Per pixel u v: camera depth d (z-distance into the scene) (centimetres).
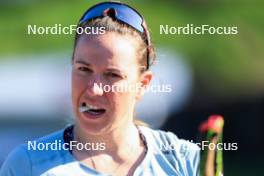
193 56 5541
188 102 5297
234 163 5550
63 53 4869
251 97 5719
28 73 4878
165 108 4691
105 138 1105
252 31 6166
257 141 5709
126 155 1121
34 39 5394
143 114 4056
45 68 4853
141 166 1117
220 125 1125
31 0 6519
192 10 6419
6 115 4900
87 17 1095
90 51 1068
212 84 5531
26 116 4922
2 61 5006
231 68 5716
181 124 5325
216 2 6488
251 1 6494
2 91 4878
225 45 5869
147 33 1124
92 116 1084
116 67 1072
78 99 1084
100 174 1098
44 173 1082
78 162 1097
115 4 1102
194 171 1150
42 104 4859
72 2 6225
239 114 5716
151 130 1173
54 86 4828
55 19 5953
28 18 6141
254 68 5816
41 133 4831
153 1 6450
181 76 5094
